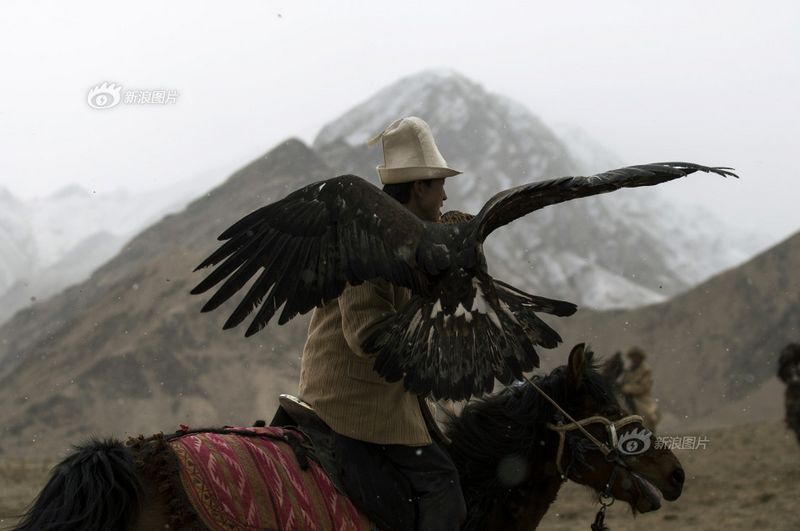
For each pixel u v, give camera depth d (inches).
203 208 4448.8
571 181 155.0
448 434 199.8
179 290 2659.9
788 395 599.5
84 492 150.3
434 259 157.8
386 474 180.5
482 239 160.2
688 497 613.3
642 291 7372.1
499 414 198.2
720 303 2997.0
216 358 2315.5
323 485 173.8
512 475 196.9
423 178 187.5
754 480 669.9
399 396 183.2
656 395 2637.8
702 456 818.2
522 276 6875.0
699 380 2667.3
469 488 197.2
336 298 170.7
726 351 2758.4
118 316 2596.0
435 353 157.8
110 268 4303.6
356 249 157.8
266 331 2436.0
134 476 153.7
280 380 2240.4
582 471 199.2
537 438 198.8
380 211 159.6
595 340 2987.2
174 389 2201.0
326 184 159.8
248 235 155.6
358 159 6323.8
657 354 2876.5
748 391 2532.0
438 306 158.7
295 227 157.2
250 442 170.6
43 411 2118.6
